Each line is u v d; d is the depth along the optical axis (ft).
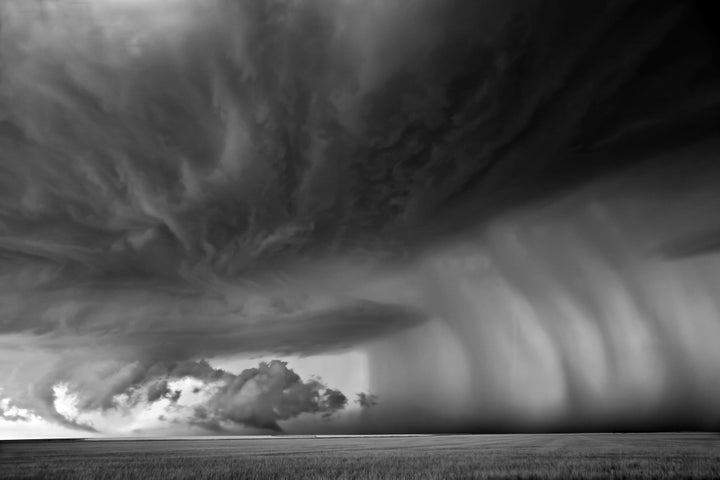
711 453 113.60
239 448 173.78
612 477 69.56
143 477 79.82
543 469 81.15
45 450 169.58
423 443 190.70
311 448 166.91
